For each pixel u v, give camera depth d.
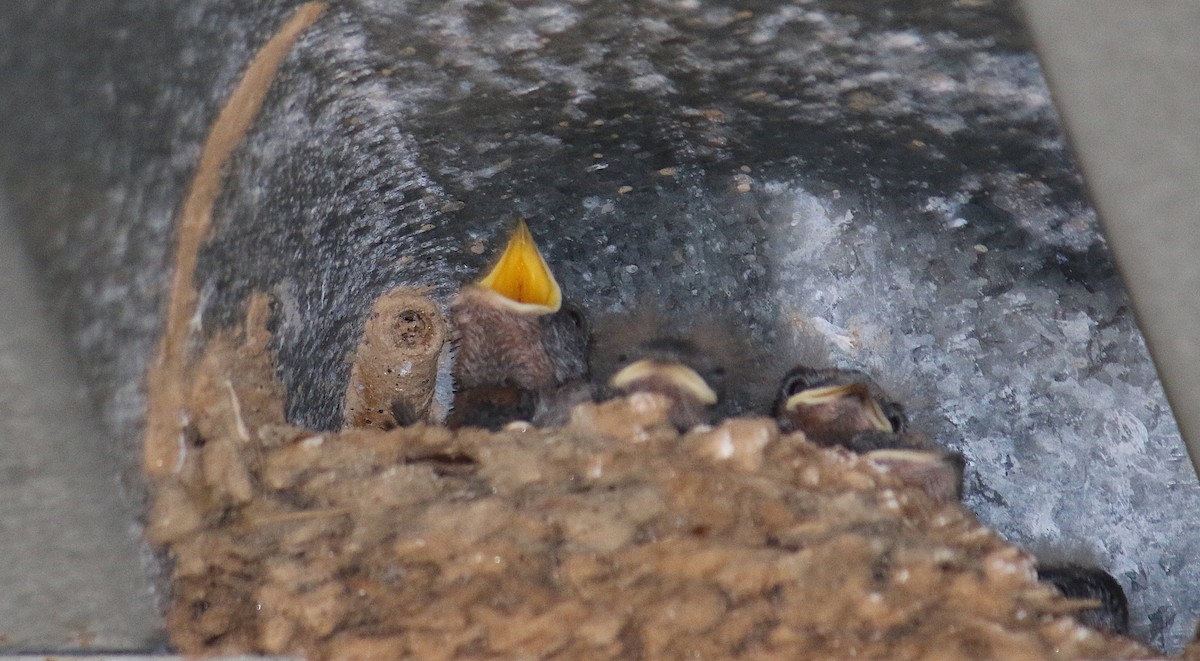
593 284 4.61
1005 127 3.56
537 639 2.69
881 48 3.21
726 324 4.50
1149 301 2.13
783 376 4.39
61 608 2.53
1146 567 4.09
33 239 1.94
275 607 2.70
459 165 3.95
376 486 3.11
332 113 3.38
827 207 4.29
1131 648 2.81
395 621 2.72
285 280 3.43
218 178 2.70
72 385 2.14
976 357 4.32
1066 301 4.20
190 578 2.64
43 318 2.02
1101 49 1.89
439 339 4.47
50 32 1.93
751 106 3.64
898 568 2.89
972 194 4.06
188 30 2.44
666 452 3.32
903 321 4.37
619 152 3.99
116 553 2.45
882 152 3.92
